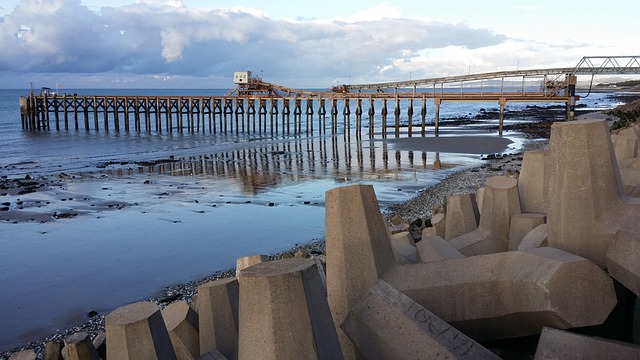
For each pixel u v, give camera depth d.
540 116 90.56
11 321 14.42
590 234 5.21
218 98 73.62
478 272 5.32
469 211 9.57
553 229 5.51
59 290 16.64
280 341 3.95
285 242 20.83
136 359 5.05
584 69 66.88
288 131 70.25
